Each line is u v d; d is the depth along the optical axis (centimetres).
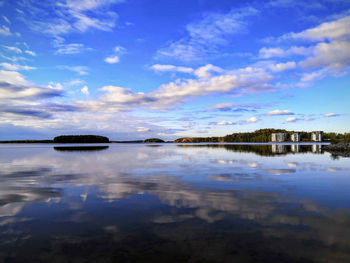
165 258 414
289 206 719
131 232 525
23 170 1595
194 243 469
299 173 1413
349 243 464
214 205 732
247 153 3616
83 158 2675
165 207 714
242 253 428
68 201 786
